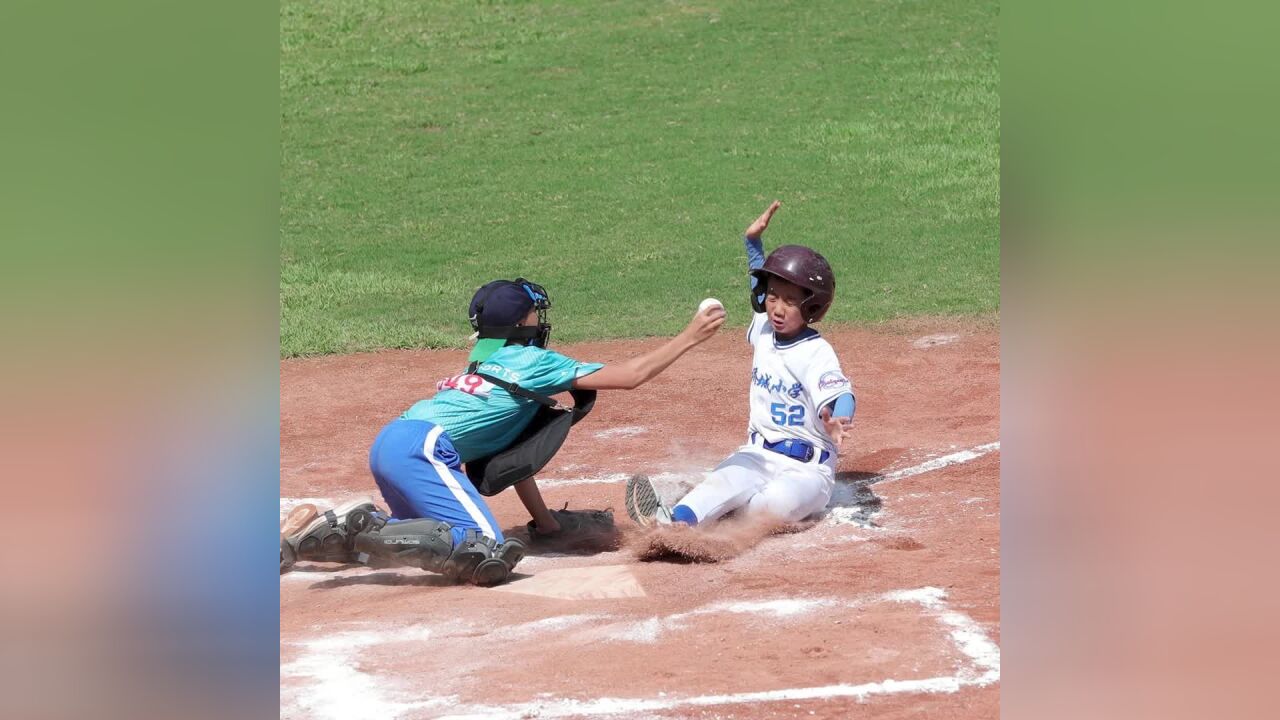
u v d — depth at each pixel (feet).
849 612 48.11
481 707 40.47
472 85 214.07
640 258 141.38
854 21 233.76
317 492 74.59
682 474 75.51
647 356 58.95
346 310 127.95
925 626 45.85
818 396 59.82
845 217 151.12
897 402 88.69
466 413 58.85
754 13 240.73
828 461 62.34
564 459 80.53
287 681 43.19
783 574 53.72
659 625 47.80
